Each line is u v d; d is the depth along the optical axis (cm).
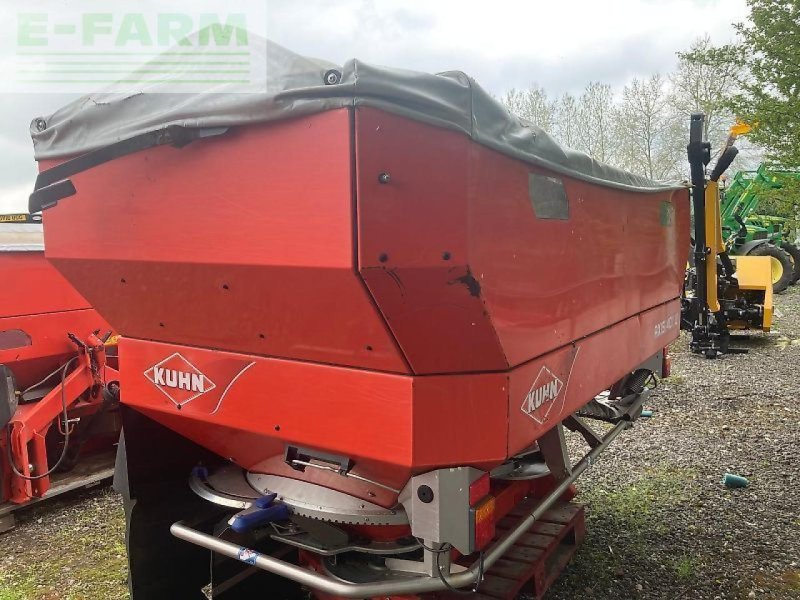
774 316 1071
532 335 199
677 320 407
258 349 196
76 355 425
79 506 414
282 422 195
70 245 215
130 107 192
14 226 418
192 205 181
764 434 503
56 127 213
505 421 181
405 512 205
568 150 227
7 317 389
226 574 246
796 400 594
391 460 176
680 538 337
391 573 219
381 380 175
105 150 190
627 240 298
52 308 412
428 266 155
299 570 195
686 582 295
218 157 173
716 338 812
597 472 433
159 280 200
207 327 203
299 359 189
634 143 2806
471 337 171
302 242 159
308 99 150
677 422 540
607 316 276
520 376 190
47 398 395
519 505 304
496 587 250
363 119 145
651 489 402
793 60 699
